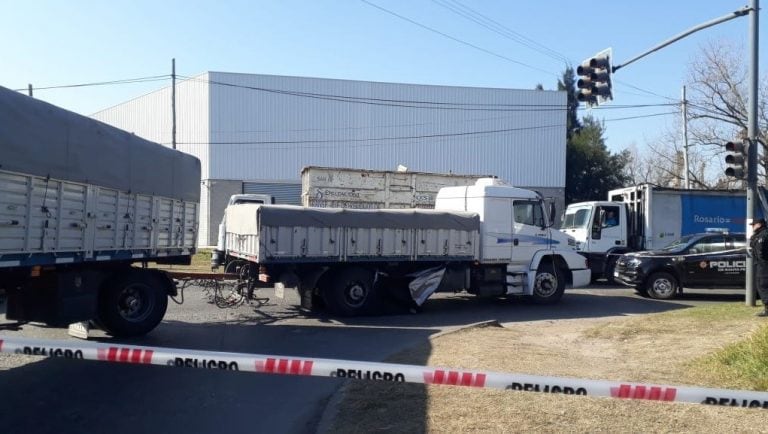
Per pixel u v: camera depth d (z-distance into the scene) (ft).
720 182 134.51
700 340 28.94
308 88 135.64
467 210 49.08
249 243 42.27
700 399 13.99
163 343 32.12
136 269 33.78
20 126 23.97
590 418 17.84
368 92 138.92
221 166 131.44
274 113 133.90
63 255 26.99
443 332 33.14
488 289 47.65
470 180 75.10
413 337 34.68
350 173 71.56
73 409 20.18
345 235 42.32
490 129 144.87
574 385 14.29
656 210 67.87
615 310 47.34
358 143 138.62
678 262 53.98
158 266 46.80
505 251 48.03
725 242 54.70
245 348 31.01
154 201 34.73
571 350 29.04
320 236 41.57
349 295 42.63
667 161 158.51
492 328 34.50
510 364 24.72
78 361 26.48
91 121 28.76
